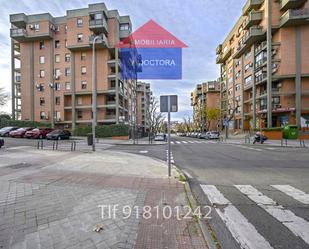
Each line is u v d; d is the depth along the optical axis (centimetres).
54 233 355
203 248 323
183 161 1235
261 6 4047
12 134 3222
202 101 8838
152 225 393
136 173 816
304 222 422
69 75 4734
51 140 2850
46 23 4697
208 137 4681
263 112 3959
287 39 3678
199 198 569
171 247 324
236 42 5159
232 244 343
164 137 3622
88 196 538
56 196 534
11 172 805
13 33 4694
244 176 835
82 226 381
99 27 4256
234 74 5544
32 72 4881
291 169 977
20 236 346
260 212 472
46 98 4797
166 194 566
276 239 358
